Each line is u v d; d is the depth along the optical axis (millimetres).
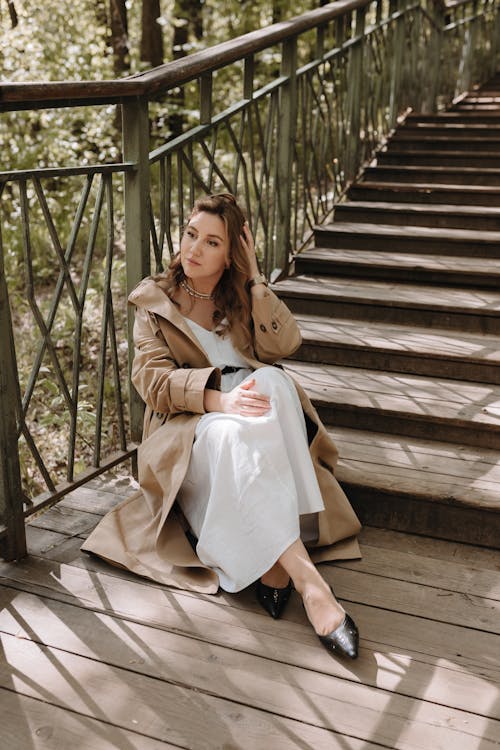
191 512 2451
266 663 2066
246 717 1875
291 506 2205
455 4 7695
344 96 5273
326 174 4938
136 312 2605
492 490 2652
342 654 2064
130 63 9406
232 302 2600
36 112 7797
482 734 1831
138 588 2389
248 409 2283
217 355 2600
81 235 7062
